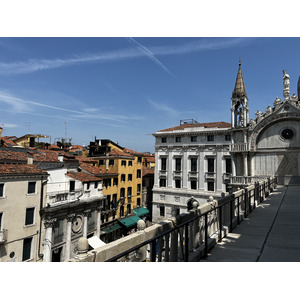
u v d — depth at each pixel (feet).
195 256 18.84
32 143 142.31
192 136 128.67
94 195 88.02
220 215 24.75
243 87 110.93
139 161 150.20
